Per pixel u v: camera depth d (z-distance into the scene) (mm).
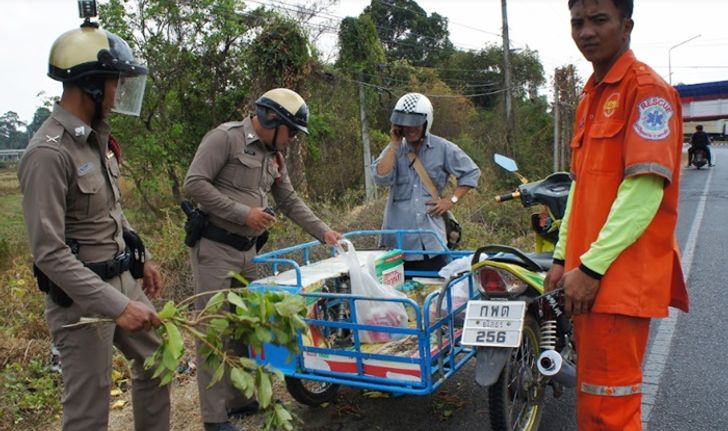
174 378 4523
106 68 2600
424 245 4680
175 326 2281
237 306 2316
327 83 15359
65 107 2635
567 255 2660
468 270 3611
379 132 18250
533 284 3250
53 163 2490
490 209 10531
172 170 13453
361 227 8453
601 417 2533
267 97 3684
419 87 24609
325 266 3977
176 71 13461
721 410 3799
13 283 6102
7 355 4844
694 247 8648
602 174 2494
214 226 3666
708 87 43250
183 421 3939
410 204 4828
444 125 25359
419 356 3111
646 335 2547
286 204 4160
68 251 2492
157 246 6789
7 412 4016
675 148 2381
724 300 6027
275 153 3938
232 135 3664
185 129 13680
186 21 13508
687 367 4473
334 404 4129
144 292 3264
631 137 2373
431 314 3586
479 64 35219
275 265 3926
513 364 3369
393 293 3592
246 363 2285
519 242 9117
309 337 3451
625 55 2504
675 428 3607
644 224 2344
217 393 3559
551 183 4281
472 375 4539
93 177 2697
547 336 3484
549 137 24734
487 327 3061
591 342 2527
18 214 14156
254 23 13586
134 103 2840
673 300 2762
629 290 2422
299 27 11875
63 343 2711
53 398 4203
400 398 4188
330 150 16203
